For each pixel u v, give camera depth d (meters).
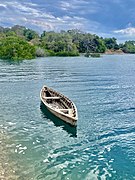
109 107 27.25
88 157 15.57
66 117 20.36
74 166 14.46
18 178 12.81
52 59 112.25
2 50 110.00
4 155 15.18
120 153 16.19
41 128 20.12
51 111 22.77
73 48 166.38
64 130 19.84
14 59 104.44
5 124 20.86
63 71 63.16
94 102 29.48
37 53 131.00
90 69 69.81
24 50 112.62
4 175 12.94
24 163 14.38
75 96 32.78
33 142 17.36
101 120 22.67
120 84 43.50
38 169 13.89
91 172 13.95
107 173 13.91
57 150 16.31
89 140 18.09
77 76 53.72
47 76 52.78
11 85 40.69
